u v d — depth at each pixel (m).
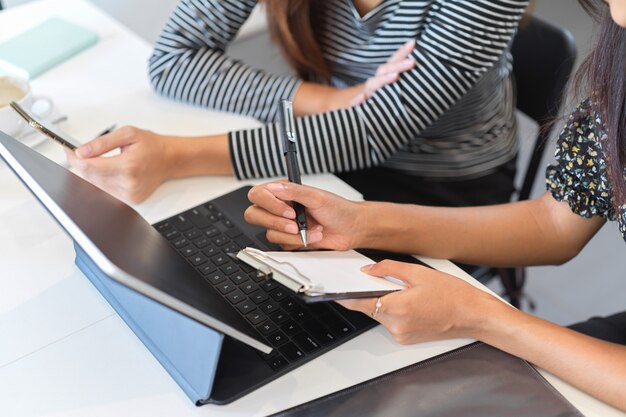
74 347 0.76
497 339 0.76
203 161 1.01
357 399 0.71
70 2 1.43
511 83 1.37
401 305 0.74
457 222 0.93
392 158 1.33
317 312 0.79
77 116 1.12
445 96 1.08
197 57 1.20
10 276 0.85
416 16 1.11
